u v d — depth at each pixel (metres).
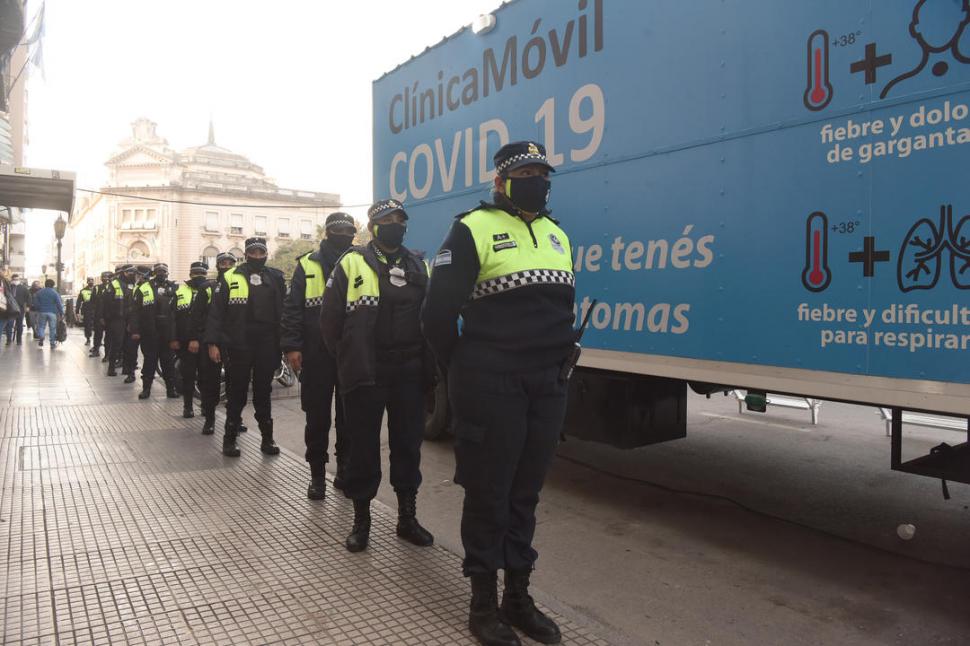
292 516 4.21
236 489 4.79
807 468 5.64
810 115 3.14
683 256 3.74
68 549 3.62
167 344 8.95
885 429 6.92
